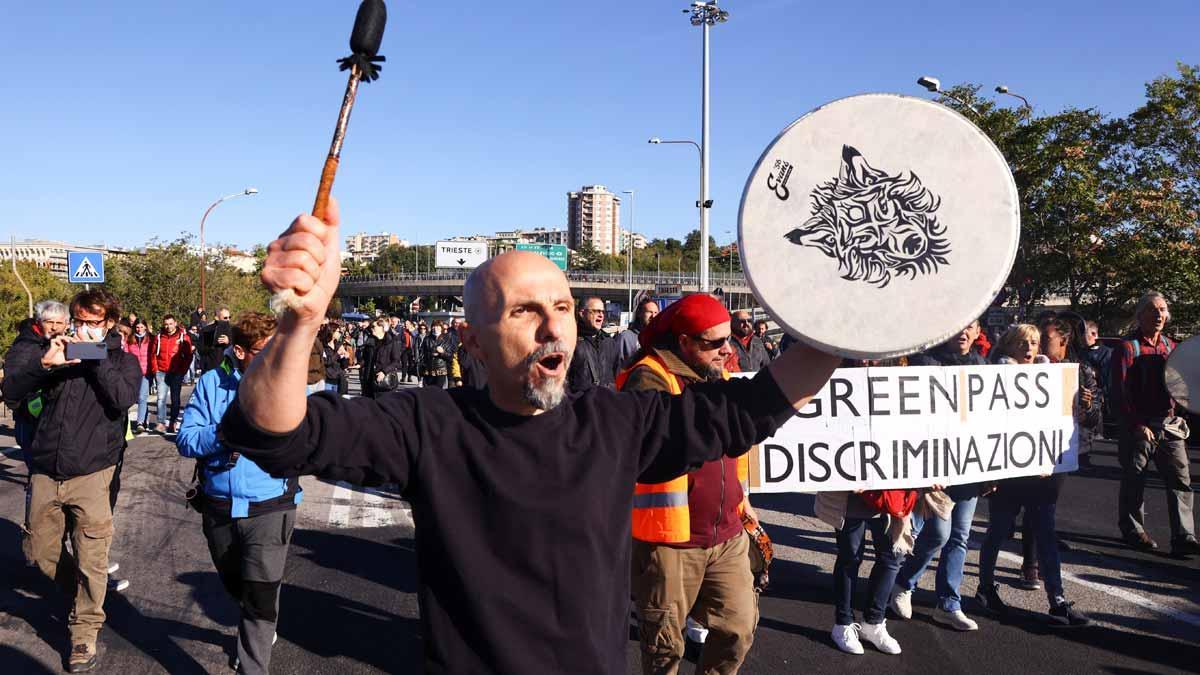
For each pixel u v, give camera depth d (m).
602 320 6.74
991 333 17.38
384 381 13.34
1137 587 5.36
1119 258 20.62
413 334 22.55
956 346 4.95
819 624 4.71
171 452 10.15
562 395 1.58
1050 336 5.47
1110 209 20.95
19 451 10.08
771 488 4.44
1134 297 21.12
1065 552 6.17
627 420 1.67
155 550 6.00
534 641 1.49
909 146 1.49
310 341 1.27
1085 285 22.16
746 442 1.69
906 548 4.31
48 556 4.05
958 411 4.59
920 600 5.12
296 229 1.21
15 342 4.23
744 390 1.70
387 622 4.71
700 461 1.68
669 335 3.23
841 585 4.37
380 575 5.54
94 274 14.69
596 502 1.56
